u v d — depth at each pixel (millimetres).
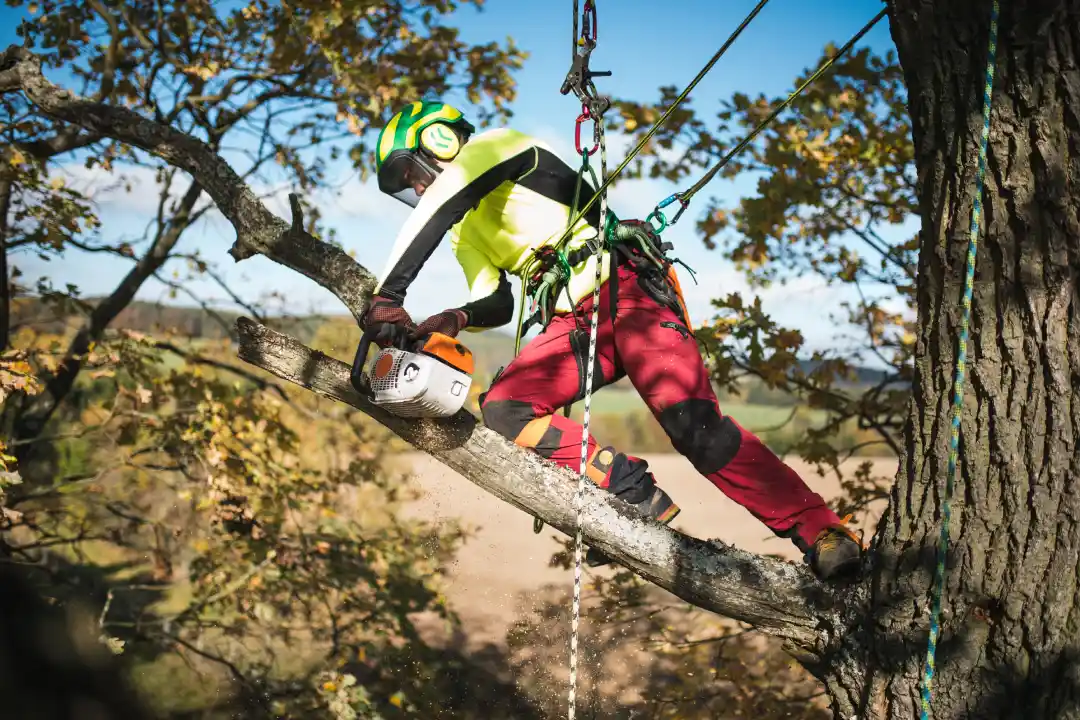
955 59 1907
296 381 2541
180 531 6508
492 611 8016
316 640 6977
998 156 1885
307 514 6754
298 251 2791
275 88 6469
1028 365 1896
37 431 6000
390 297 2258
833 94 4617
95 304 6344
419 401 2193
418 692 6156
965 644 1973
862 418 5078
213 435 5707
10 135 5328
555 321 2449
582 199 2428
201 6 5758
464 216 2502
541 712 5332
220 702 5449
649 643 5168
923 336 2047
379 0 5488
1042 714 1905
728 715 4988
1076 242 1846
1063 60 1798
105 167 5492
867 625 2105
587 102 2211
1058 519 1883
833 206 5211
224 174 2986
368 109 5656
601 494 2334
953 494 1990
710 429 2256
